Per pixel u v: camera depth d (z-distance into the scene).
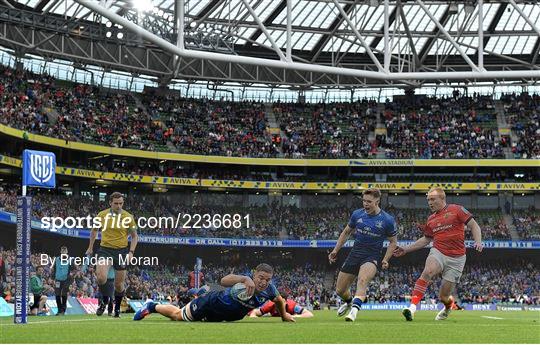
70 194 65.00
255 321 13.34
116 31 62.66
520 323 14.48
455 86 77.31
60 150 61.62
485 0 63.34
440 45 72.19
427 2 63.88
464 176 70.81
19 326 10.93
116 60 65.75
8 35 59.47
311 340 8.10
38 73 64.62
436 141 71.88
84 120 63.56
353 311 13.77
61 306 23.81
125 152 63.34
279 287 63.47
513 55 73.44
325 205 71.69
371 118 75.31
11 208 50.31
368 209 14.89
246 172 71.50
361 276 14.38
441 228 15.23
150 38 34.34
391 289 61.69
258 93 76.25
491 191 71.19
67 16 61.91
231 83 75.62
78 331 9.49
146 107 70.19
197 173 69.19
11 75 59.62
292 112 75.69
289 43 38.19
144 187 68.62
